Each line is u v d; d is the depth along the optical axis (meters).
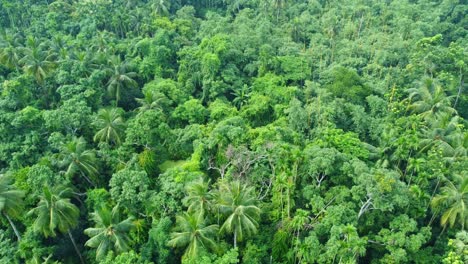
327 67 74.56
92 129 59.81
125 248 40.16
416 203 44.12
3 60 68.50
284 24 89.19
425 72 68.94
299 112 57.81
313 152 46.62
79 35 79.88
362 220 43.97
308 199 45.16
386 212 43.91
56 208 42.50
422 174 45.31
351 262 37.53
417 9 91.00
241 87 70.38
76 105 58.75
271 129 53.91
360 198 42.44
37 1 91.94
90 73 66.75
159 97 63.03
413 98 62.12
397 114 60.72
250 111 63.31
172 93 66.56
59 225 42.66
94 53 72.31
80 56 67.19
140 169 50.91
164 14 91.62
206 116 63.75
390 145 51.38
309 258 40.06
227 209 40.84
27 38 75.94
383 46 75.94
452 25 87.00
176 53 77.00
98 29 85.88
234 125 56.91
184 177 46.50
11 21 88.00
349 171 44.84
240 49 77.31
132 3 92.62
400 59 73.56
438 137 50.88
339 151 50.25
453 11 92.62
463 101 66.69
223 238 43.84
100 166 53.84
